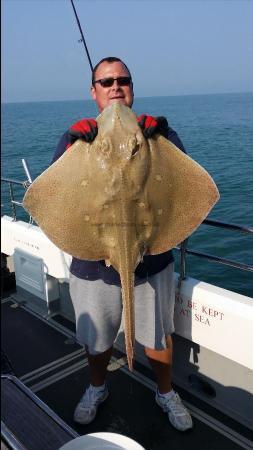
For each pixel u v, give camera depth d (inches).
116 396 138.9
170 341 128.1
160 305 120.1
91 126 97.3
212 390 136.3
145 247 98.7
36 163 765.3
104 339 123.3
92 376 130.9
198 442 119.9
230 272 300.4
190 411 131.0
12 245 203.8
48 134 1489.9
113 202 94.3
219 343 125.8
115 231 95.3
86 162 96.8
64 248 103.1
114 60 117.6
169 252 121.2
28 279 197.5
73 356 162.4
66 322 185.9
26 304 202.1
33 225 197.2
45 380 149.5
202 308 127.7
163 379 128.5
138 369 151.4
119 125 94.6
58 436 104.0
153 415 130.6
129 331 87.1
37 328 182.4
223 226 121.5
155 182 96.4
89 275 117.6
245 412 127.6
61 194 99.3
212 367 134.0
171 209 99.8
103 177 94.1
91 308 120.5
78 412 128.6
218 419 127.6
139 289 118.4
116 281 116.4
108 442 88.1
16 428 106.8
